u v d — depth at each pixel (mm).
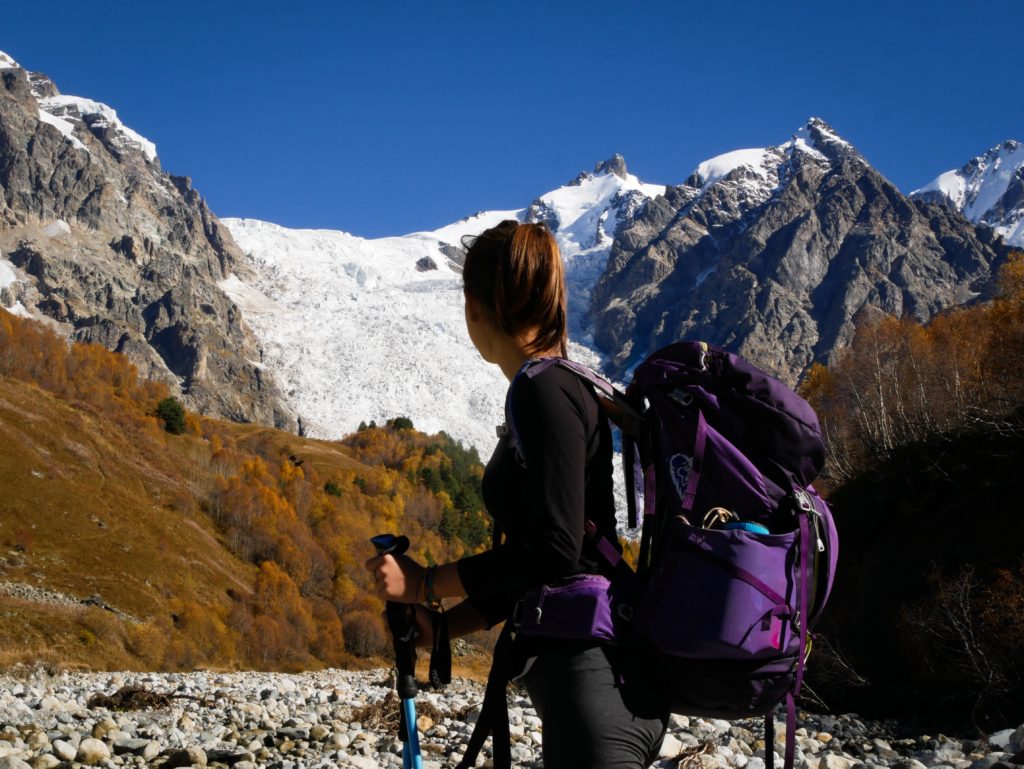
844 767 7816
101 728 7785
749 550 2312
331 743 7871
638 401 2590
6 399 105938
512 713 9609
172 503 107875
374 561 2535
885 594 25250
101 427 116938
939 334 67250
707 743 7707
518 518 2561
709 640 2291
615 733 2328
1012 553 22766
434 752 7617
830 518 2512
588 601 2381
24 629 60625
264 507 115875
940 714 18297
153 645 67625
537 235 2686
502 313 2656
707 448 2441
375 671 58781
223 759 7012
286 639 89000
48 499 89375
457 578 2432
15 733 7340
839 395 66250
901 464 29531
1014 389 41844
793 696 2453
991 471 25688
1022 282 50500
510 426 2477
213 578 94188
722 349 2582
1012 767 6695
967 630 19516
